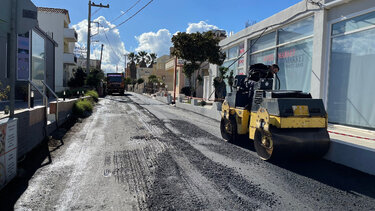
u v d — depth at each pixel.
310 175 4.94
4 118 4.47
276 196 3.98
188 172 4.91
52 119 8.62
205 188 4.20
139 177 4.61
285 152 5.44
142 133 8.55
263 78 6.66
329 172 5.11
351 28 8.09
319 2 9.03
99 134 8.26
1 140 3.96
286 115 5.37
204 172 4.93
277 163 5.64
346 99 8.26
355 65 7.96
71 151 6.22
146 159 5.68
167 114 14.27
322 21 8.91
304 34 10.17
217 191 4.09
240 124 7.18
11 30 4.44
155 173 4.82
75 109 11.51
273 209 3.57
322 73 9.00
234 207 3.59
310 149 5.56
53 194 3.88
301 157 5.82
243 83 7.72
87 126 9.66
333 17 8.68
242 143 7.54
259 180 4.62
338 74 8.57
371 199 3.96
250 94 7.12
